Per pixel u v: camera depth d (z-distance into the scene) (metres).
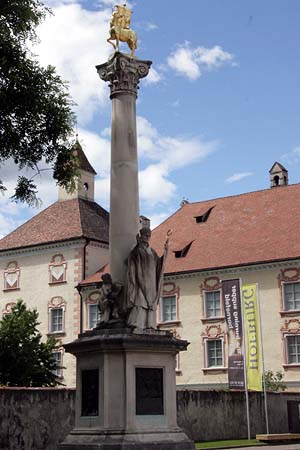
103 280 17.44
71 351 16.95
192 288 46.91
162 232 53.06
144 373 16.19
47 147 19.73
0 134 18.64
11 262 56.81
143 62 19.09
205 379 44.97
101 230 56.00
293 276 43.09
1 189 18.91
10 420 22.62
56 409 24.11
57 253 54.22
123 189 18.00
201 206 54.50
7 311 55.91
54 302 53.25
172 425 16.30
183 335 46.50
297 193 50.69
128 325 16.66
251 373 31.69
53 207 59.22
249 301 32.03
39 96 18.61
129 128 18.47
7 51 18.36
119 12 19.30
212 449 23.39
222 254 47.03
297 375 41.78
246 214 50.84
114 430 15.55
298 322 42.38
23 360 33.59
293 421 30.56
